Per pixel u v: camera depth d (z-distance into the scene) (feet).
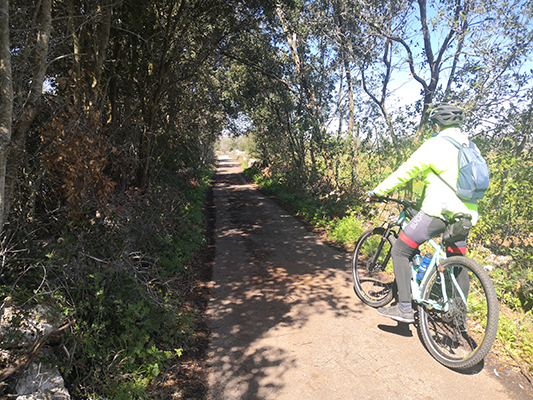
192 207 34.96
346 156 36.04
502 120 26.40
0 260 10.02
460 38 28.60
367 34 34.78
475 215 9.98
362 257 15.55
